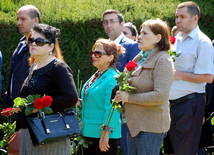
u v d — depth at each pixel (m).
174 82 10.31
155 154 7.25
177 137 10.29
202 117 10.33
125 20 15.21
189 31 10.48
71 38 14.30
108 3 16.22
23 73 10.41
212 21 16.39
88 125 8.62
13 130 9.12
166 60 7.09
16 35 13.68
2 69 13.64
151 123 7.21
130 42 11.39
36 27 7.37
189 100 10.16
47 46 7.35
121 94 7.27
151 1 17.02
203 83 10.38
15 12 14.24
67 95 6.96
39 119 6.83
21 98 7.32
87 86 9.10
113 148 8.61
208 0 18.31
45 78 7.16
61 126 6.89
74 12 14.79
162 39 7.35
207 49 10.09
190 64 10.31
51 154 7.05
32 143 7.00
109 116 8.35
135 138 7.41
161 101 6.96
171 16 15.94
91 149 8.90
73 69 14.48
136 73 7.37
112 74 8.66
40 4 15.05
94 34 14.48
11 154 7.63
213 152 11.47
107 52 8.73
